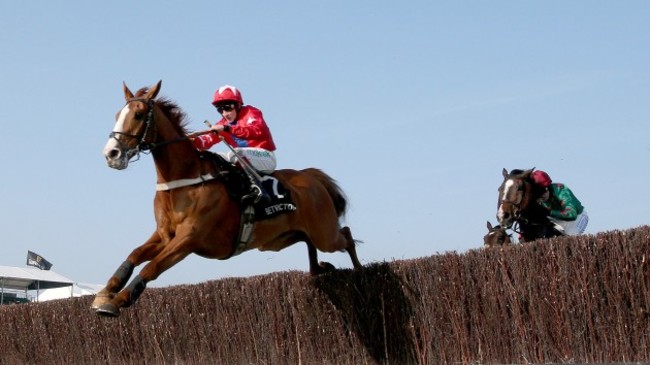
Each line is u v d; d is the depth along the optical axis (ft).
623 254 20.54
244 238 21.99
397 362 24.89
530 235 28.30
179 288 32.35
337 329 26.66
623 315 20.54
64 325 37.78
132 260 20.45
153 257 21.13
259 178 22.52
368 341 25.77
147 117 20.36
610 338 20.75
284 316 28.37
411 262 24.41
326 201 24.50
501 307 22.52
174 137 20.98
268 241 23.21
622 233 20.61
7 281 70.13
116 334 35.17
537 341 21.91
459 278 23.36
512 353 22.33
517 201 27.40
